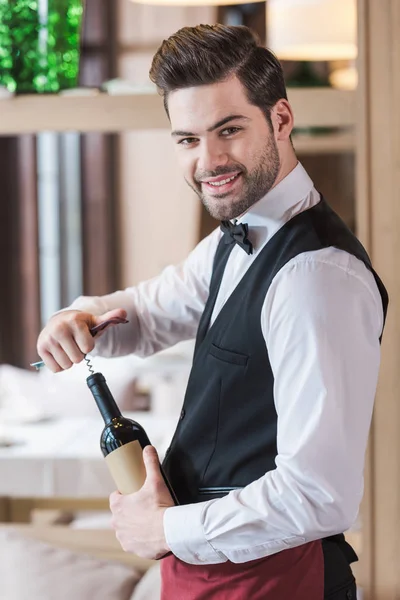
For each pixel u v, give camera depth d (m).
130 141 6.50
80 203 6.46
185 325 2.02
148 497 1.58
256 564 1.58
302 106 2.39
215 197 1.54
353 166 4.89
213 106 1.48
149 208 6.53
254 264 1.61
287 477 1.43
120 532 1.60
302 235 1.56
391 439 2.30
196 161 1.53
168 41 1.52
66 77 2.58
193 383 1.68
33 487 3.33
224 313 1.64
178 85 1.50
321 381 1.43
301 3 4.11
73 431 3.76
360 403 1.46
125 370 4.75
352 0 4.05
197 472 1.64
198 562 1.54
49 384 4.59
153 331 2.02
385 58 2.26
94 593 2.20
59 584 2.22
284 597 1.58
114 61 6.37
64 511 3.82
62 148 6.42
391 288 2.29
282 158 1.62
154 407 5.30
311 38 4.10
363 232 2.30
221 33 1.50
